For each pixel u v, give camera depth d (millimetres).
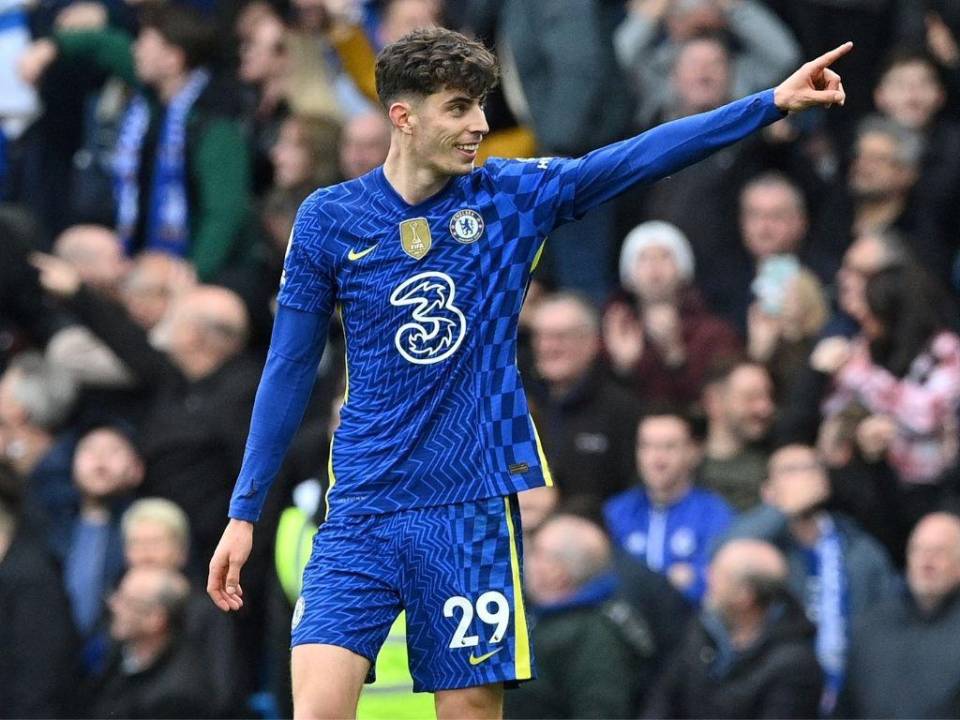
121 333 36312
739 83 42812
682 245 37688
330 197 19391
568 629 29312
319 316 19500
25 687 31703
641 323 37500
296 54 42906
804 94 18766
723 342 36906
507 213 19250
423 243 19141
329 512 19500
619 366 37406
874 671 30453
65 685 31859
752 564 29469
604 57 40188
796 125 42156
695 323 37125
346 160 39719
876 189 40312
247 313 38750
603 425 34719
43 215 44281
